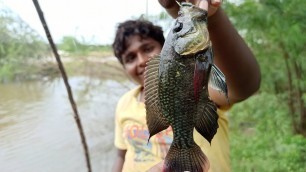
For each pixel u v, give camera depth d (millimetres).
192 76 348
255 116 1569
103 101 2143
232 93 459
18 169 1800
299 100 1537
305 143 1196
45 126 2168
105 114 2137
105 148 1971
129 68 645
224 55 424
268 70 1494
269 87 1603
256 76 447
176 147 386
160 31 659
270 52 1386
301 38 1076
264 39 1292
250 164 1190
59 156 1927
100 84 1934
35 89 2551
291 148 1154
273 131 1395
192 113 366
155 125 377
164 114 374
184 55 344
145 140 551
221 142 514
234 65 428
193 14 343
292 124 1551
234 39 419
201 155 389
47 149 1963
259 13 1125
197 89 349
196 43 337
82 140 769
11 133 2098
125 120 588
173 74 356
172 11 422
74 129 2154
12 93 2615
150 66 373
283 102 1601
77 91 2025
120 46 644
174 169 387
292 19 1083
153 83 370
